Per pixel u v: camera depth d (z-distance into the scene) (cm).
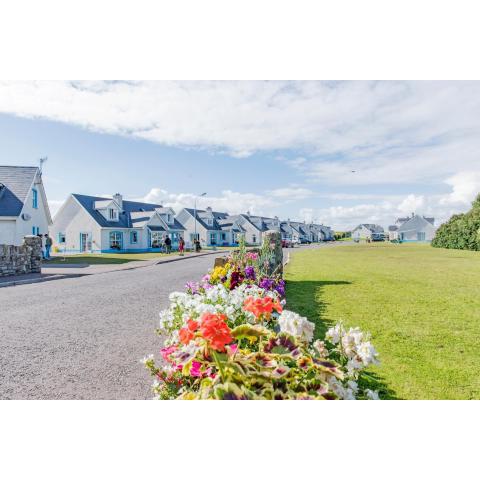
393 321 643
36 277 1370
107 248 3584
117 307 812
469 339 542
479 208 4062
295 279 1209
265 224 7381
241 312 407
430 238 7294
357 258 2336
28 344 544
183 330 257
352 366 273
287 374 252
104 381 408
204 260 2417
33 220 2455
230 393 226
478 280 1180
